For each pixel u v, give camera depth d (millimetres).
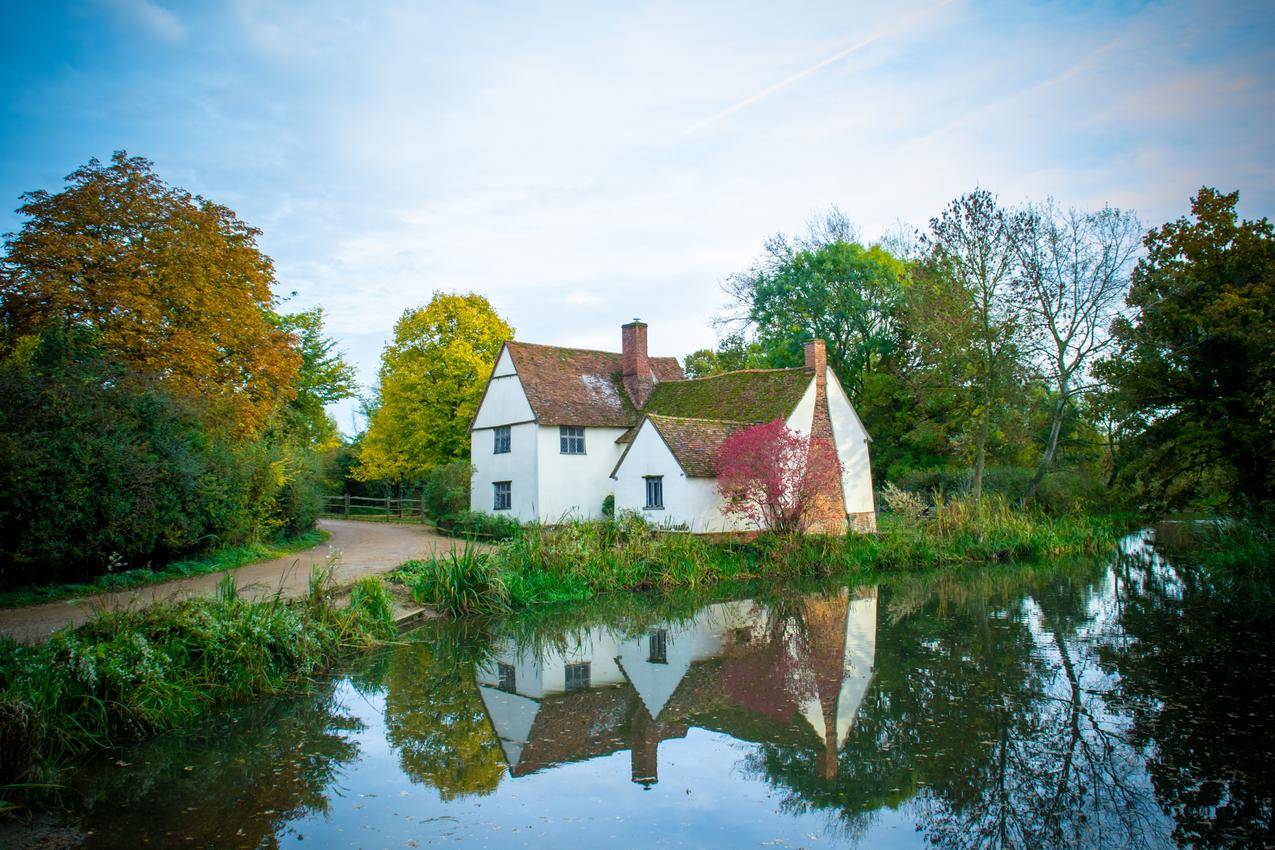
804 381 29734
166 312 22906
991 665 11633
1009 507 30922
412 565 19469
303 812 6871
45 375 15734
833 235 45438
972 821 6656
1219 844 6195
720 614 16938
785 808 6965
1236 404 23219
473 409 38969
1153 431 25906
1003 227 31609
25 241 20375
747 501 24953
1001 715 9312
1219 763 7750
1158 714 9211
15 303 19938
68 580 15219
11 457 13469
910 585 20609
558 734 9039
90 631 9562
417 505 45656
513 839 6352
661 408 33594
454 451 40469
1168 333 25172
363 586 15031
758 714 9656
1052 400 37219
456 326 39938
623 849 6168
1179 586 18906
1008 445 36938
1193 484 26172
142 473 15898
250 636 10898
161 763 8039
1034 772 7621
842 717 9438
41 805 7012
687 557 21328
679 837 6406
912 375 35812
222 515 19453
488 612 16953
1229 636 13188
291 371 26312
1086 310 31484
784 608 17531
